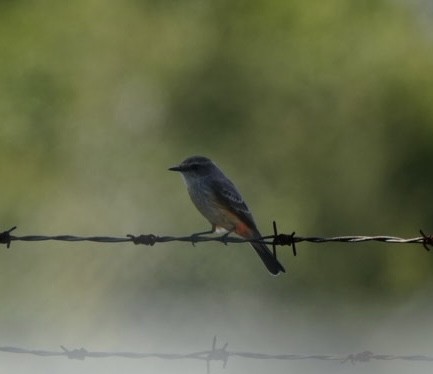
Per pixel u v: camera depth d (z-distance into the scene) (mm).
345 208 22641
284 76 22812
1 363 20281
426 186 22922
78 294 21250
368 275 22562
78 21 23141
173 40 22859
